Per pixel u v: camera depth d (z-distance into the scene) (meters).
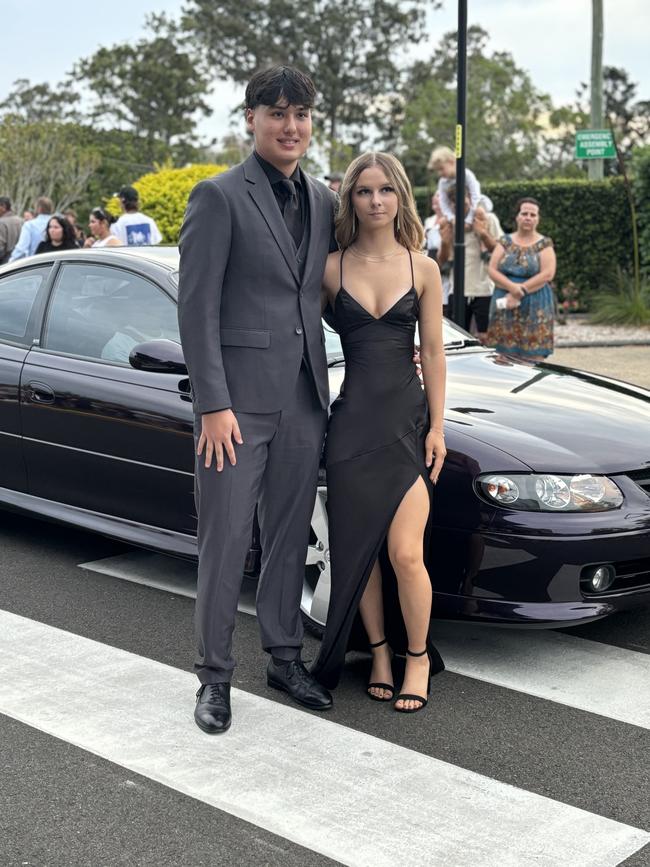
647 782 3.04
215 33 53.28
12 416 5.02
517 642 4.07
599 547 3.59
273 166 3.34
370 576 3.54
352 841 2.72
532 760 3.17
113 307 4.87
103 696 3.58
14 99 59.09
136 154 52.56
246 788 2.99
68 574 4.86
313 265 3.39
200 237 3.24
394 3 53.81
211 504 3.36
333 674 3.54
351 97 54.44
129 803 2.91
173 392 4.43
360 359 3.48
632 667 3.85
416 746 3.25
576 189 16.86
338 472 3.42
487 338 7.88
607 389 4.48
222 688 3.43
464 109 8.47
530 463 3.64
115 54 57.22
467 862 2.62
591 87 20.09
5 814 2.86
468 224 8.99
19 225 12.63
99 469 4.70
